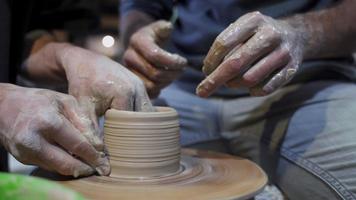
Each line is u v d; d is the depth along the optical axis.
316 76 1.34
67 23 1.71
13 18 1.31
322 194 1.11
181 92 1.53
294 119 1.22
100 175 0.90
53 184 0.50
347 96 1.17
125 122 0.88
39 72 1.36
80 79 1.00
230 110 1.40
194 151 1.12
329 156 1.09
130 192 0.79
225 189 0.80
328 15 1.19
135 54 1.26
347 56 1.39
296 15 1.18
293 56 1.00
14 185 0.50
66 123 0.85
